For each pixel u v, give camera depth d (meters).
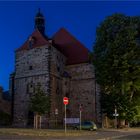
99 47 58.47
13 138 25.80
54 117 60.44
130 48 55.88
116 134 38.47
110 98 56.84
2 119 64.31
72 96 65.62
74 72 66.50
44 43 62.69
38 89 51.72
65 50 69.88
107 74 55.84
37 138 26.70
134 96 57.78
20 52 65.12
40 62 62.34
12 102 65.00
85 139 27.56
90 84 63.97
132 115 56.25
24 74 63.75
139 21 58.44
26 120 61.53
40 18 68.12
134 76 55.81
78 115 64.19
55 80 62.94
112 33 58.34
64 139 26.81
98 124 61.03
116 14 59.00
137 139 29.38
